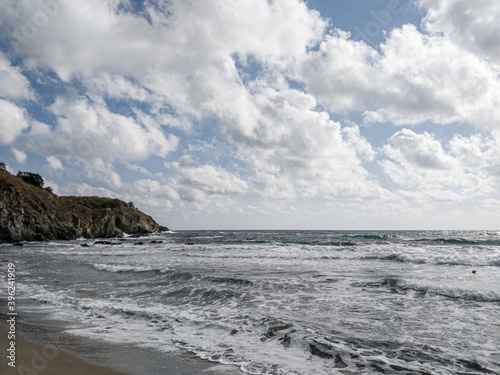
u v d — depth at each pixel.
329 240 43.28
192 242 41.41
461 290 9.34
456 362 4.60
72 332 5.91
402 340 5.52
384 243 33.66
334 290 9.85
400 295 9.15
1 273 14.20
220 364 4.48
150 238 60.12
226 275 12.82
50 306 7.98
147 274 13.15
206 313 7.42
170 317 7.02
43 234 46.19
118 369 4.20
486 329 6.14
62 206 55.06
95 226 58.59
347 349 5.01
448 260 16.98
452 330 6.08
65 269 15.45
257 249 28.23
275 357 4.77
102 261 19.38
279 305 8.11
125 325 6.45
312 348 5.09
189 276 12.09
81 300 8.64
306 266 15.85
